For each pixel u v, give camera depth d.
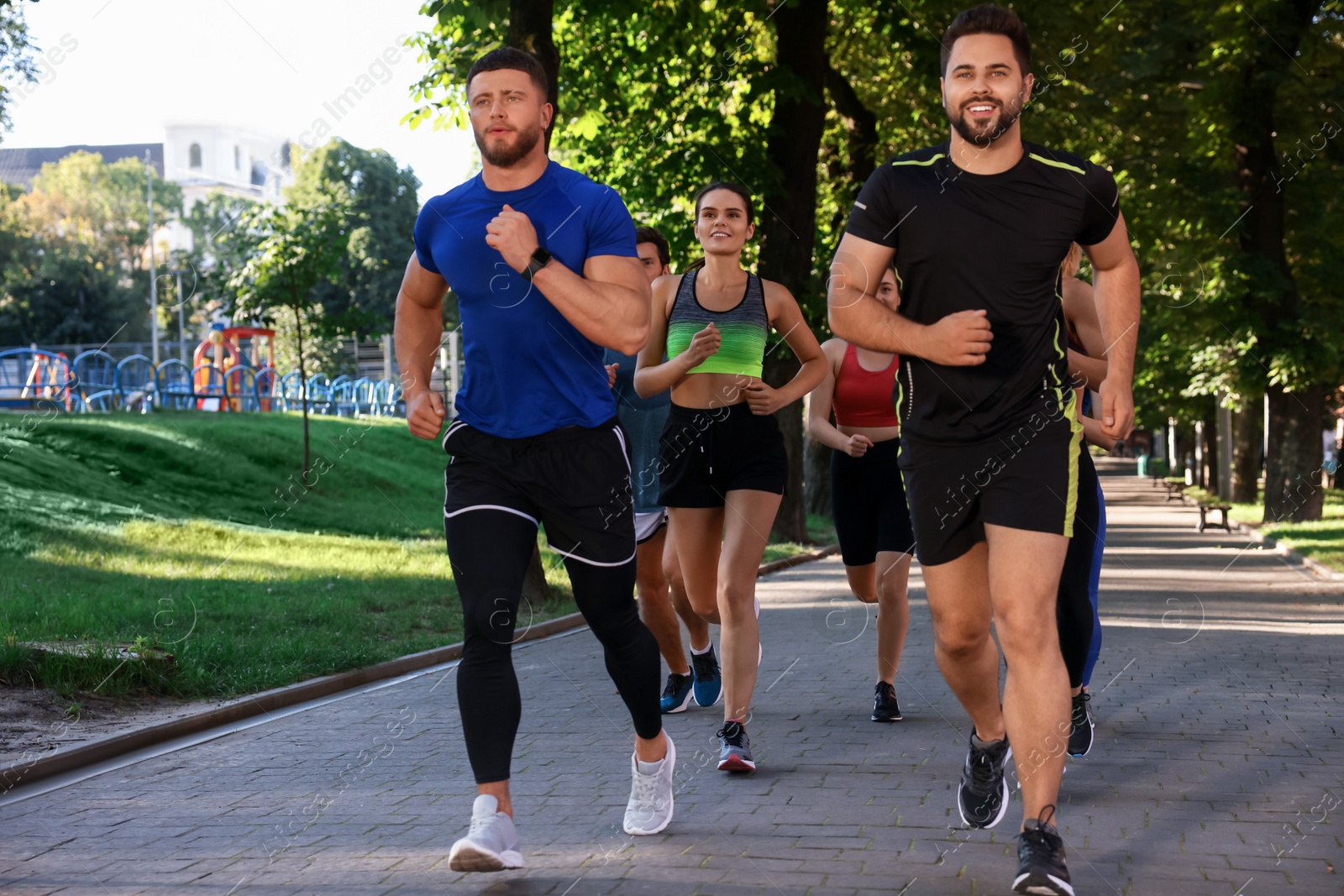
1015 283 3.39
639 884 3.53
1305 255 25.69
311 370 44.50
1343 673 7.47
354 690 7.58
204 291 20.55
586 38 18.17
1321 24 22.84
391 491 23.16
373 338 21.25
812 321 19.19
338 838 4.14
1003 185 3.39
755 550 5.11
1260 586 14.06
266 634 8.79
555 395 3.68
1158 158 24.17
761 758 5.23
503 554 3.63
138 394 26.95
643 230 6.11
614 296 3.53
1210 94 23.34
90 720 6.24
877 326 3.42
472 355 3.72
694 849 3.88
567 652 9.05
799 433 20.77
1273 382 24.36
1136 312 3.62
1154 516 32.06
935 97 21.88
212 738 6.07
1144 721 5.96
